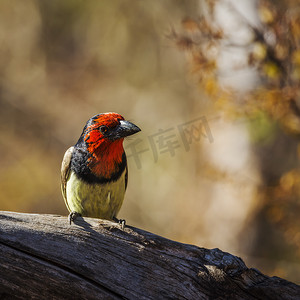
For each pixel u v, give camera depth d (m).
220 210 15.17
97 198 8.26
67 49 25.12
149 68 23.31
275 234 14.38
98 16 24.92
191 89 20.08
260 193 11.71
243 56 10.42
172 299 6.75
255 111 10.27
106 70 24.09
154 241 6.96
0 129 22.05
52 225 6.82
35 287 6.60
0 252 6.52
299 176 11.09
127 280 6.77
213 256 6.95
